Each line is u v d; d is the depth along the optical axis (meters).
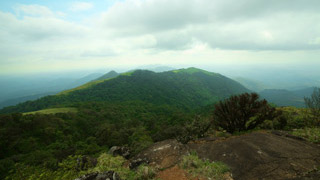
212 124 8.12
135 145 6.57
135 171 4.31
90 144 32.69
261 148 4.32
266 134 5.31
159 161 4.66
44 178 5.07
